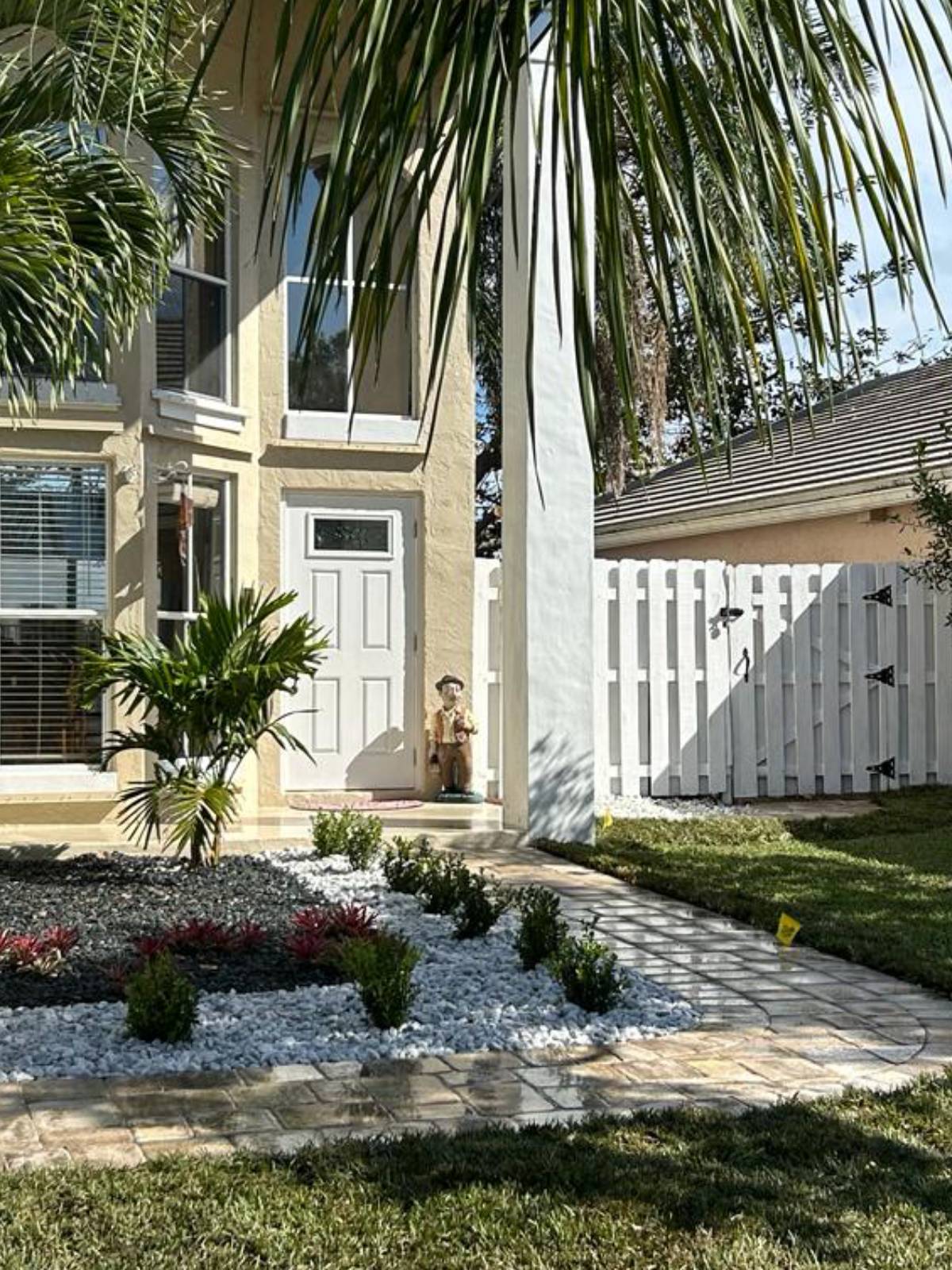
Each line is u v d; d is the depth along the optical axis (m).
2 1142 4.11
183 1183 3.71
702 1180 3.78
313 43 1.86
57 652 10.42
